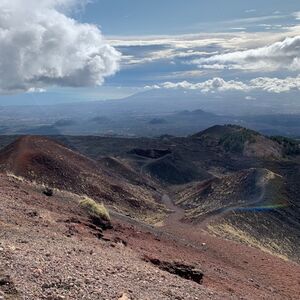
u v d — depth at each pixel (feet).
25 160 278.46
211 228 247.09
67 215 114.83
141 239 121.49
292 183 381.40
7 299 43.16
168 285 64.59
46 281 49.75
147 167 606.96
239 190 362.33
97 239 91.25
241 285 104.58
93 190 290.76
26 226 81.00
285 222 300.20
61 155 328.49
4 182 138.82
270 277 138.31
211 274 103.14
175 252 120.16
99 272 59.36
